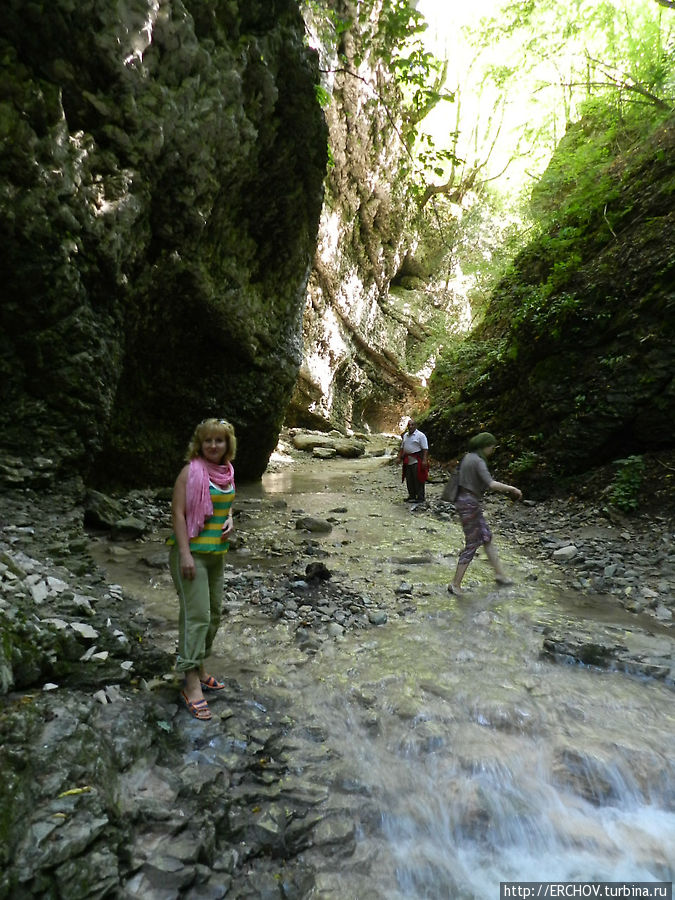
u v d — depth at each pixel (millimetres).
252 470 12938
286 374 11938
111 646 3543
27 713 2615
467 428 12891
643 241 9562
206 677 3480
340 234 24891
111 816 2297
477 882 2547
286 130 9555
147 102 6773
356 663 3982
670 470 7949
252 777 2832
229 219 9242
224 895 2242
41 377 6496
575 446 9258
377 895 2404
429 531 8195
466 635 4508
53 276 6211
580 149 12664
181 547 3094
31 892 1916
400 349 30500
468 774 3012
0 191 5586
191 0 7172
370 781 2914
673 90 10375
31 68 5793
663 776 3047
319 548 6777
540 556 6820
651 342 8570
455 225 28375
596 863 2672
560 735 3283
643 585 5617
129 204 6895
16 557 4355
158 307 8430
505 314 14086
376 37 7867
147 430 9453
